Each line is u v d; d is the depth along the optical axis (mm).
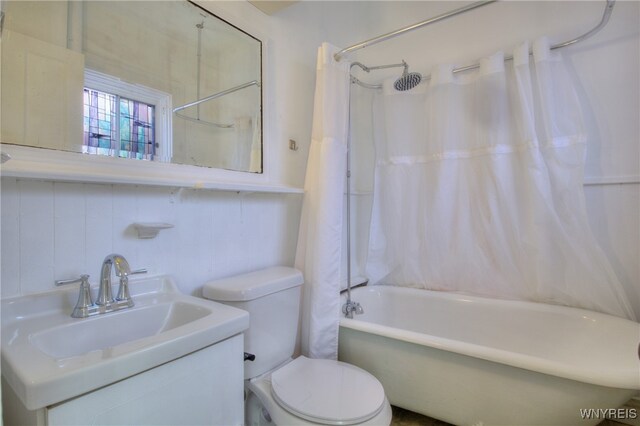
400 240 2232
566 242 1707
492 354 1245
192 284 1336
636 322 1562
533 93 1812
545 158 1758
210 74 1470
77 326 906
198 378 850
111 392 674
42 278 946
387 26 2518
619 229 1722
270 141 1727
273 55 1765
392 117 2246
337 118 1735
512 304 1804
